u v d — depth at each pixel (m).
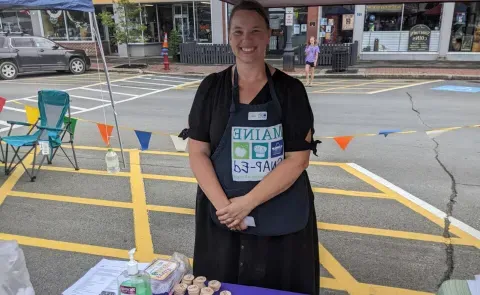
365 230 3.77
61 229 3.83
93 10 4.89
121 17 16.72
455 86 11.88
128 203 4.39
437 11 16.06
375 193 4.57
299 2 3.74
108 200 4.46
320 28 17.11
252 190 1.96
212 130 2.03
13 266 1.74
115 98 10.66
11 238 3.65
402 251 3.41
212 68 16.66
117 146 6.46
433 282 3.01
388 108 8.91
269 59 17.81
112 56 20.86
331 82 13.23
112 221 3.98
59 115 5.47
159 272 1.97
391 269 3.17
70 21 20.33
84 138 6.91
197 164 2.06
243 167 1.99
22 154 6.10
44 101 5.50
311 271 2.15
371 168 5.35
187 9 19.61
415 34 16.55
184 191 4.70
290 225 2.02
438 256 3.33
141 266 2.09
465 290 1.96
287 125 1.98
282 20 18.14
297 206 2.04
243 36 1.91
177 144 4.67
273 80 2.00
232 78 2.03
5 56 13.90
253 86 2.00
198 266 2.22
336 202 4.35
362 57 17.31
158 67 17.06
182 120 8.07
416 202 4.32
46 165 5.58
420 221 3.91
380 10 16.56
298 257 2.11
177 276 2.01
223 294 1.87
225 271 2.14
